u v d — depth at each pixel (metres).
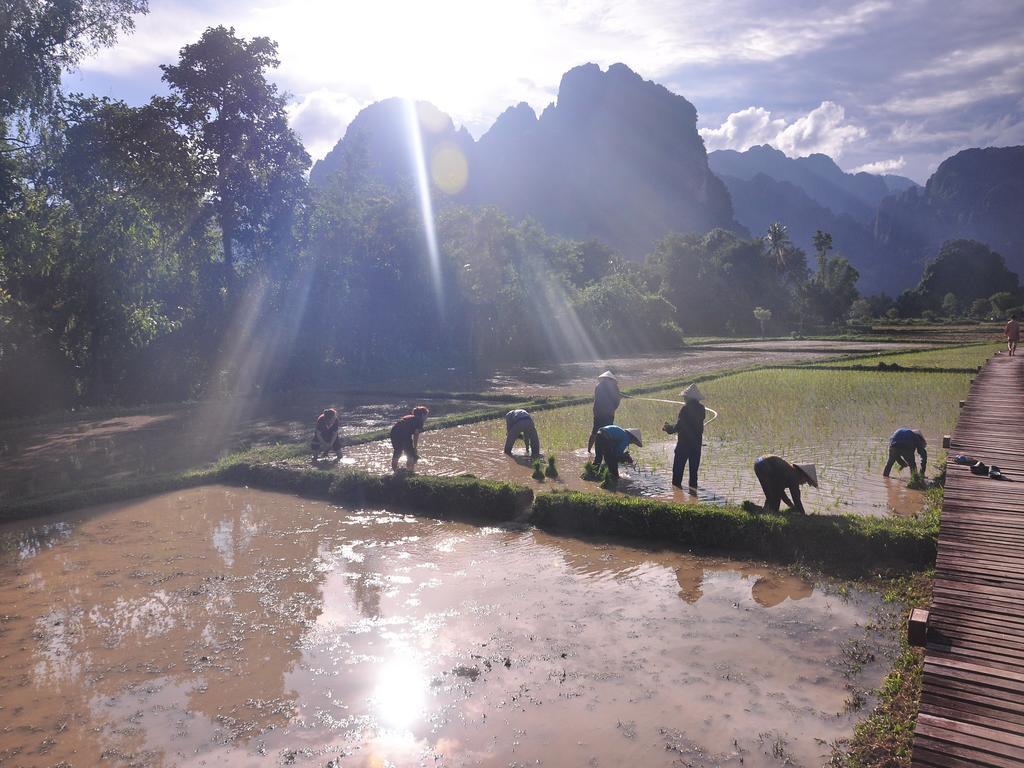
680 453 11.12
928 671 4.65
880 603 6.94
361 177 35.03
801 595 7.21
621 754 4.61
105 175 25.08
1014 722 4.08
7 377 21.14
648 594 7.29
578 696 5.32
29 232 22.11
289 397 24.66
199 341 26.62
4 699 5.44
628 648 6.07
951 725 4.08
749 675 5.56
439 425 17.33
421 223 35.34
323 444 13.64
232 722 5.09
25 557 8.70
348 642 6.28
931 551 7.71
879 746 4.48
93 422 19.83
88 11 22.47
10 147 22.56
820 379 25.31
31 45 21.50
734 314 84.56
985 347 42.53
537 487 11.36
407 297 34.38
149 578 7.90
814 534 8.23
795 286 100.50
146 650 6.19
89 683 5.66
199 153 27.97
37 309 22.16
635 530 9.20
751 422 16.62
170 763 4.65
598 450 11.79
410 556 8.58
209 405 23.03
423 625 6.60
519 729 4.91
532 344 42.12
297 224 30.03
